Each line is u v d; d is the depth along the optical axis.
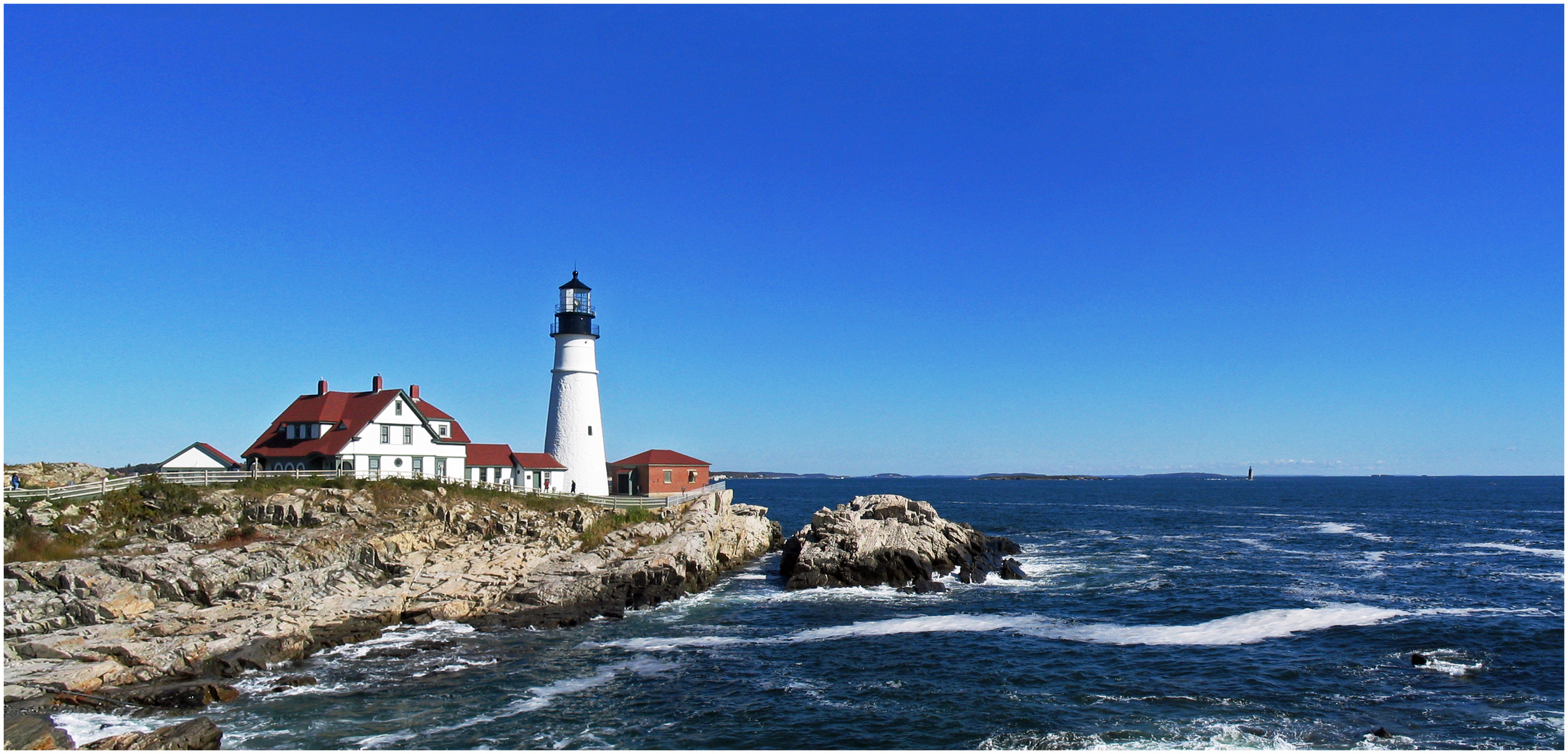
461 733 25.84
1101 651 34.44
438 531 46.88
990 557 60.38
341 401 61.12
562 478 68.94
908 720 26.92
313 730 25.89
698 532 54.56
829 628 39.00
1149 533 86.88
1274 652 33.72
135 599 33.97
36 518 38.38
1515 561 60.50
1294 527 93.38
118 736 23.34
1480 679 30.06
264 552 39.38
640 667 32.59
